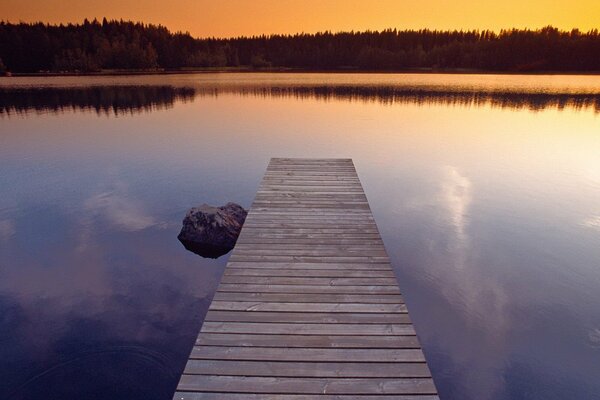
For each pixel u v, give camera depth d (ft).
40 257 24.14
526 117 77.61
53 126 67.21
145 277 22.09
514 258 24.07
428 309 19.10
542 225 28.91
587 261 23.57
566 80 188.85
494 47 277.85
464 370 15.31
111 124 69.77
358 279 14.23
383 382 9.70
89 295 20.17
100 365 15.08
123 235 27.53
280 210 20.84
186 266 23.44
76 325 17.60
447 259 23.93
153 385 14.08
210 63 302.66
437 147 54.24
